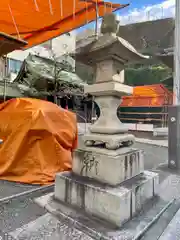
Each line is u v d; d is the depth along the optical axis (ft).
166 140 32.01
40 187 10.78
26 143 12.28
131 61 8.86
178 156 15.46
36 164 12.15
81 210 7.96
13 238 6.43
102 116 8.97
